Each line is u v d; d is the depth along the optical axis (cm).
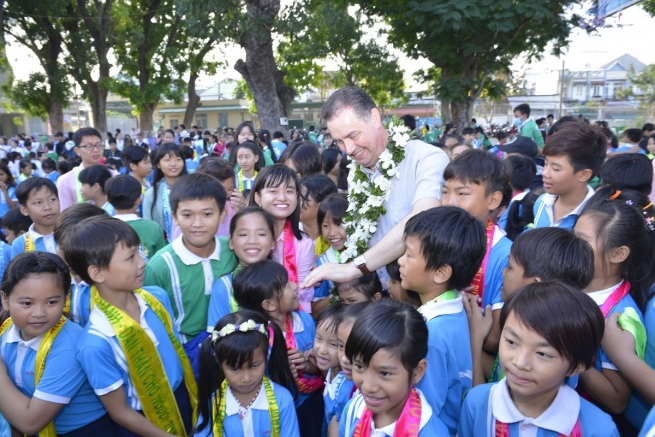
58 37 2020
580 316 134
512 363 138
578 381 188
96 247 192
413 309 161
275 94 1391
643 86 2694
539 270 174
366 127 233
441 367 171
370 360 150
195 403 233
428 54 1304
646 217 200
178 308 254
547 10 1151
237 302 236
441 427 159
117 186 350
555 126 521
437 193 230
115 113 4438
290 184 271
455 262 174
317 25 1520
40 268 187
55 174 878
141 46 2242
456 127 1401
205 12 1255
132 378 201
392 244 221
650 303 189
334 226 287
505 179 218
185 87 2417
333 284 279
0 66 2147
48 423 194
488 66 1355
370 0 1499
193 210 243
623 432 201
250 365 194
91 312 205
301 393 248
